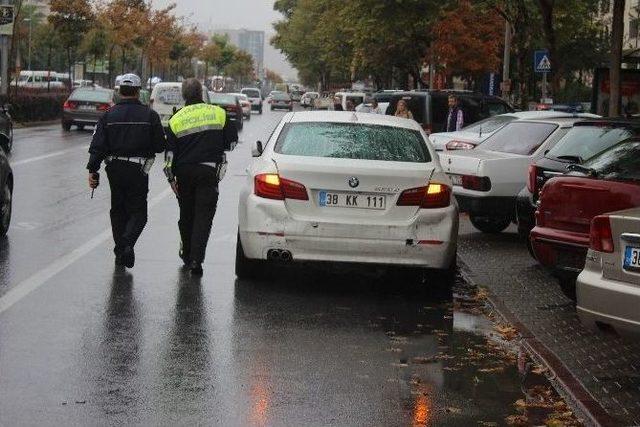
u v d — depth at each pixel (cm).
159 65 17200
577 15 7306
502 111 4719
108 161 1994
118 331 1520
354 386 1280
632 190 1706
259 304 1755
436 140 3606
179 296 1789
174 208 3067
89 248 2252
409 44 8981
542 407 1217
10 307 1655
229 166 4841
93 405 1158
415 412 1180
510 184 2717
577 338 1602
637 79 4759
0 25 7475
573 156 2236
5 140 3672
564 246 1773
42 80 15638
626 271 1262
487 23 8319
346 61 12575
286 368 1354
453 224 1836
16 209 2884
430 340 1559
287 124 1952
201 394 1216
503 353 1491
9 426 1075
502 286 2042
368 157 1858
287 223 1802
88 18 10662
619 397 1273
